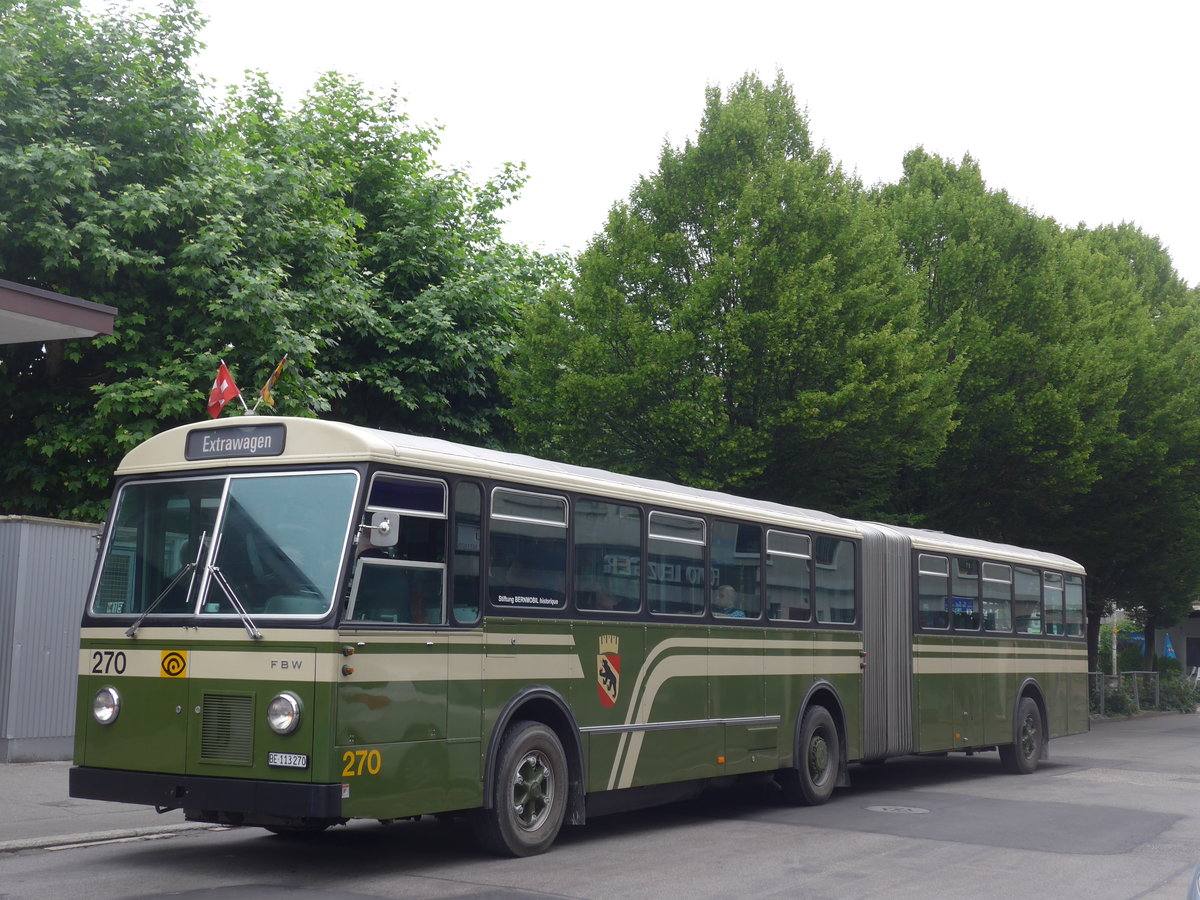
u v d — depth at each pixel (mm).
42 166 17125
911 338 21344
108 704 9125
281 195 19859
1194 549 36062
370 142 25359
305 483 8859
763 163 22047
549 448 22688
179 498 9297
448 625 9250
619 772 10953
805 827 12234
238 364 18656
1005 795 15375
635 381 20359
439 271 25141
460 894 8391
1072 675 20609
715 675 12406
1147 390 30266
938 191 29359
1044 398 25422
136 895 8148
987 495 27312
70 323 12625
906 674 16016
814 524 14445
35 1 18328
